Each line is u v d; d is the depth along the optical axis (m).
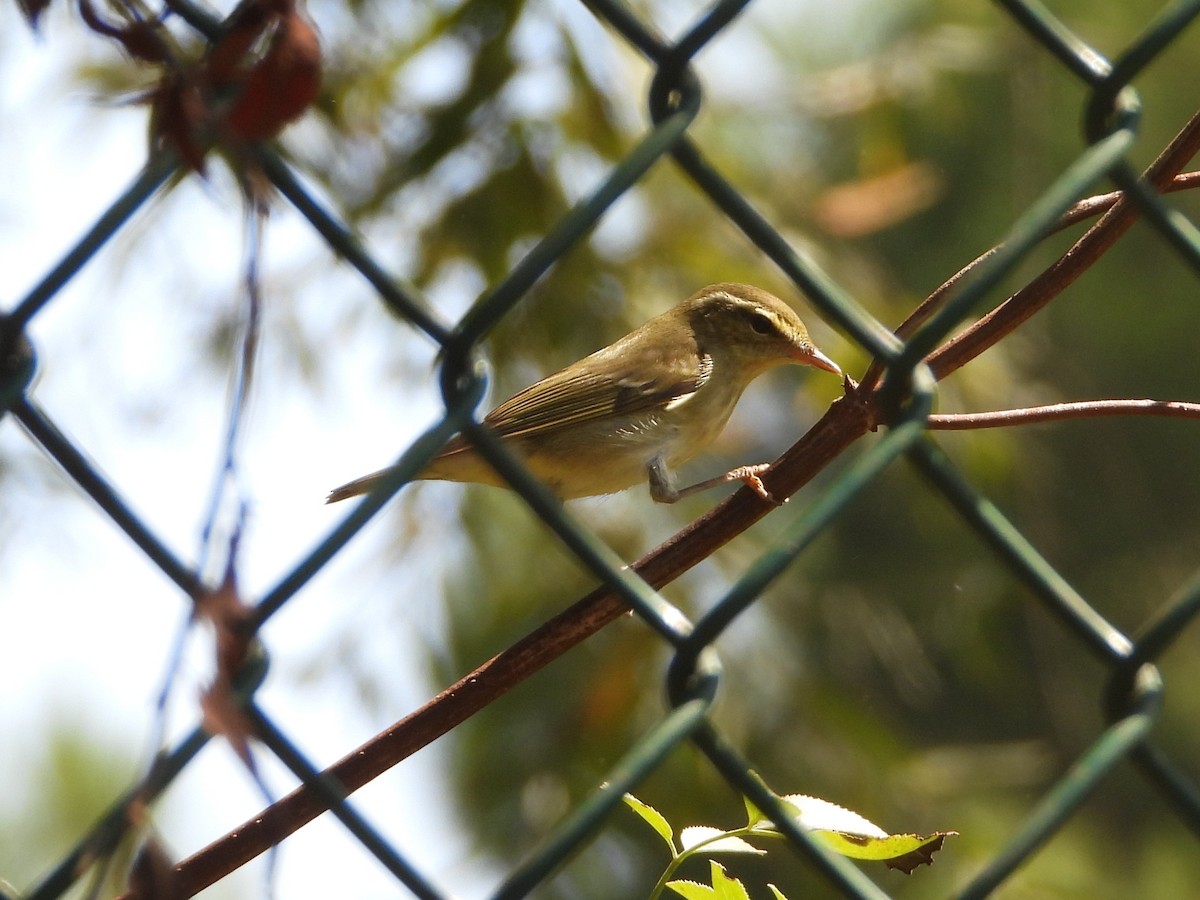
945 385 11.62
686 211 11.12
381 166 10.11
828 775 11.43
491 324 3.20
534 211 10.31
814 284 3.54
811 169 12.14
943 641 13.78
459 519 11.34
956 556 13.91
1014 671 15.01
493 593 11.44
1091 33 15.09
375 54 9.92
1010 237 3.64
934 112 11.66
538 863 3.09
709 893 3.73
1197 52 16.03
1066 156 16.53
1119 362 17.88
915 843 3.62
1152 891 16.09
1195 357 17.67
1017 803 14.43
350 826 2.95
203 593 2.71
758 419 14.13
